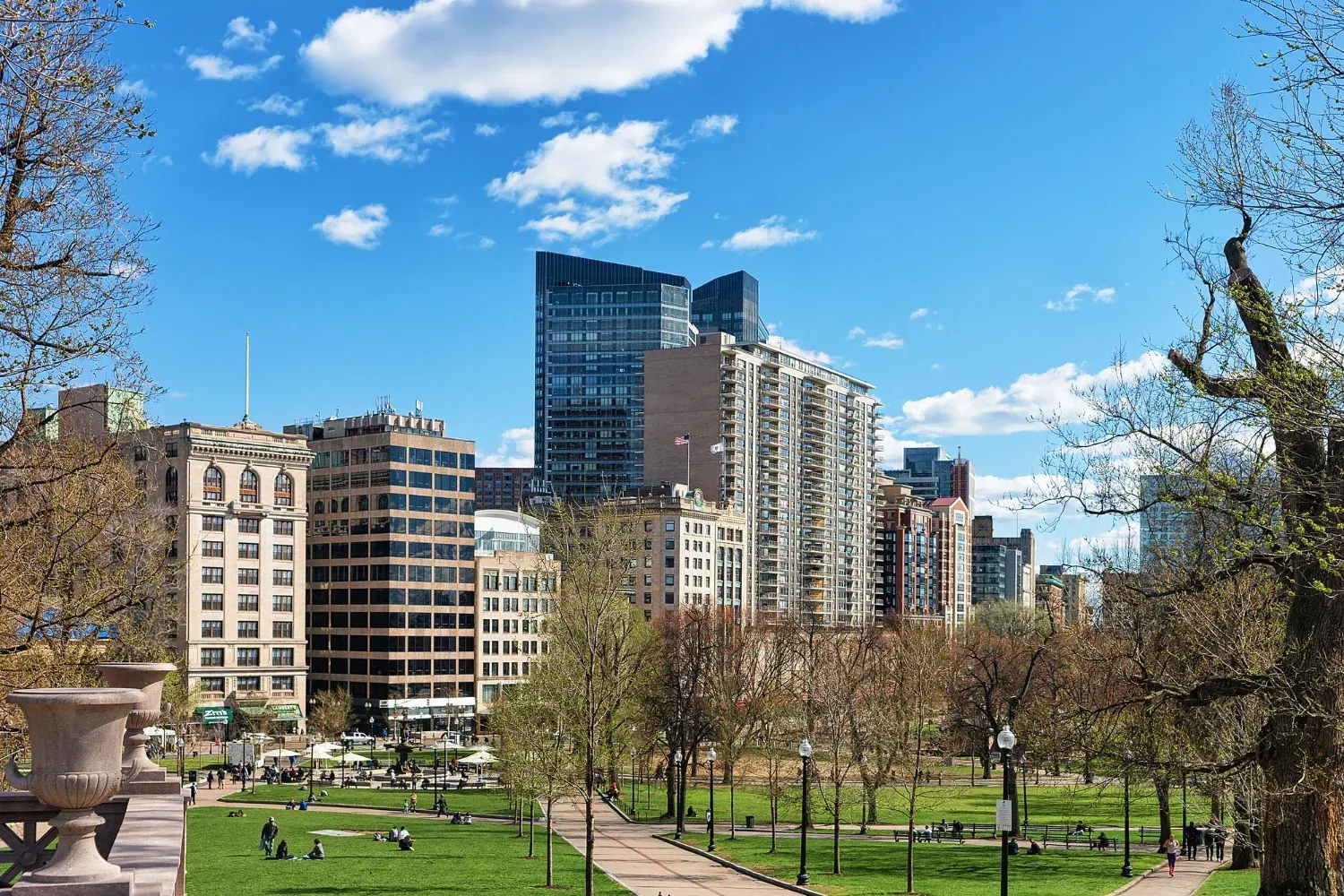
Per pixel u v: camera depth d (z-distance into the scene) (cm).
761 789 8881
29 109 2459
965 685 11944
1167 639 4169
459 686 18912
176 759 13500
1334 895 2922
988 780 12288
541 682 6481
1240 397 2691
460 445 19250
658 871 6266
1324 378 2414
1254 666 3350
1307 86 2253
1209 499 2727
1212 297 2884
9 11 2302
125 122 2597
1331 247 2377
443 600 18812
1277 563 2922
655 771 13188
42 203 2548
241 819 8481
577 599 5338
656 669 8862
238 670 15912
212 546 15800
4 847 2331
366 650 18400
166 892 1416
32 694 1355
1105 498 3091
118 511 3988
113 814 2255
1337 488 2592
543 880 5759
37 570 3588
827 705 8388
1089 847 7369
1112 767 3719
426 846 7150
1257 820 4153
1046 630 10625
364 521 18638
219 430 16038
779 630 15150
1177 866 6272
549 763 5681
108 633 4472
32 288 2639
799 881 5672
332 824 8362
